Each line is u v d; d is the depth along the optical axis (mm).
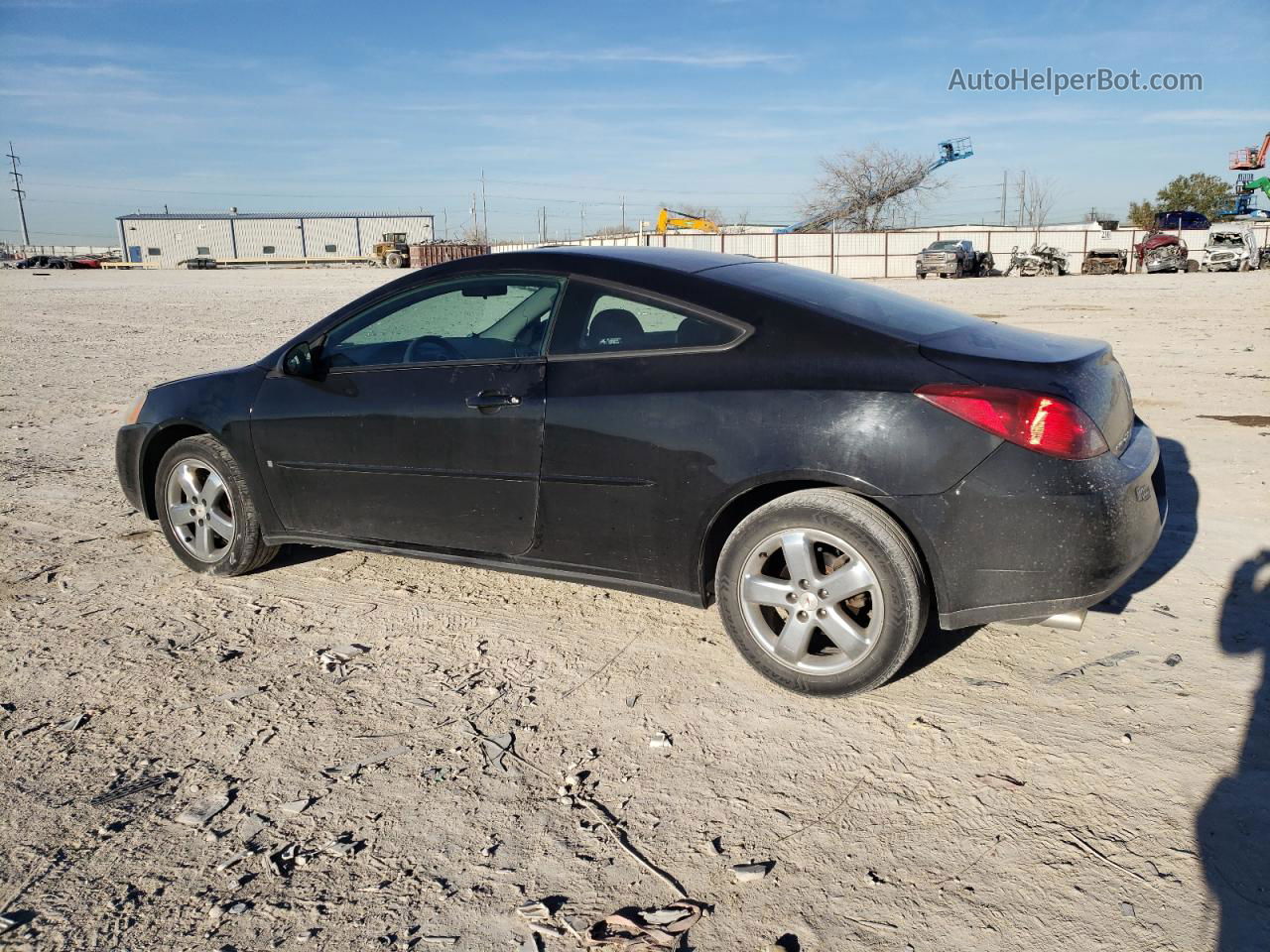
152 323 19750
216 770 2834
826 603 3084
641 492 3336
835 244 55688
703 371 3250
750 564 3211
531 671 3443
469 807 2641
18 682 3391
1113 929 2127
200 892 2316
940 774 2740
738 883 2316
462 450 3680
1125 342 12844
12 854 2459
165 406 4469
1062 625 2957
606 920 2199
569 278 3602
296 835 2527
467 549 3807
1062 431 2840
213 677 3424
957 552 2904
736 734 2990
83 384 10953
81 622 3932
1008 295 25297
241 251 108250
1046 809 2564
